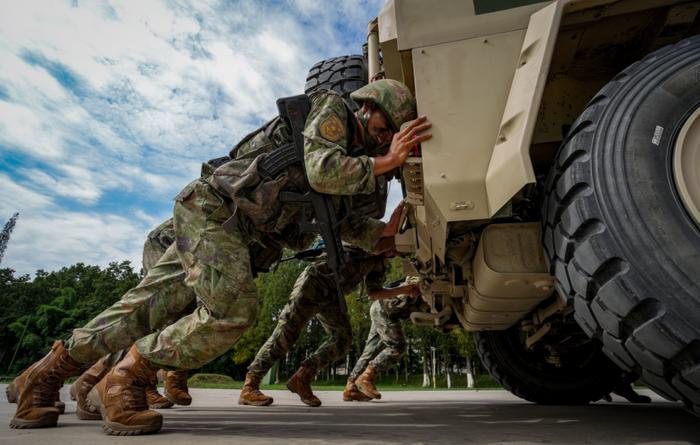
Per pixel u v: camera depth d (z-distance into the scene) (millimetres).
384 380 35500
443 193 1574
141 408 1614
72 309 57406
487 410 3006
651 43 1652
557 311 2391
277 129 1958
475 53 1656
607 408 3135
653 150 1224
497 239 1728
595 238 1183
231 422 2115
